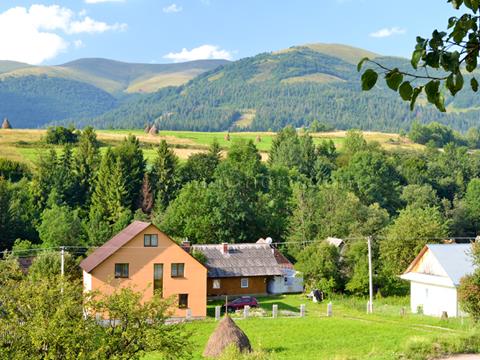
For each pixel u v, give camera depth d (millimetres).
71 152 135375
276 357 38531
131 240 62031
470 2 5867
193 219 94000
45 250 70250
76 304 27203
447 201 125625
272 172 130250
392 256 78125
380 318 59094
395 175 140750
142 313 27469
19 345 24844
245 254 82500
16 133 174000
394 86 6188
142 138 196250
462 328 50688
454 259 60594
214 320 60000
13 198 108250
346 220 95688
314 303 72125
